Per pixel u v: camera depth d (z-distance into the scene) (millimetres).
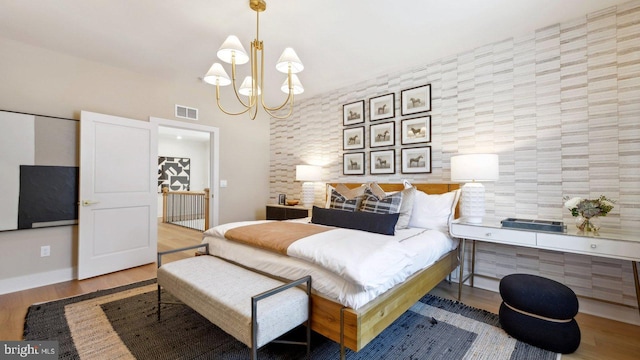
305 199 4055
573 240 1931
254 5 2064
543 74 2465
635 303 2088
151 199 3432
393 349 1707
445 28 2451
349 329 1413
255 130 4797
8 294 2518
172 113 3727
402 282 1800
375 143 3600
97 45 2732
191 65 3209
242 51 1957
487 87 2754
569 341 1663
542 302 1735
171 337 1813
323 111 4207
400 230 2559
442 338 1832
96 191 2971
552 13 2250
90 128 2934
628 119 2117
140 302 2330
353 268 1457
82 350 1671
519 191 2582
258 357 1625
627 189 2117
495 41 2693
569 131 2350
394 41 2668
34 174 2705
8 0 2037
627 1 2107
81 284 2756
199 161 8469
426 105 3150
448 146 3014
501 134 2678
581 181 2297
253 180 4766
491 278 2721
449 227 2533
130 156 3246
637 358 1653
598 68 2227
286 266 1760
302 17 2260
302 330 1936
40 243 2754
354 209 2861
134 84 3383
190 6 2119
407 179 3320
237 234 2217
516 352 1692
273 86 3914
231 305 1431
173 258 3641
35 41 2646
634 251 1739
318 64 3197
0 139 2537
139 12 2197
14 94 2623
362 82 3736
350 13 2209
